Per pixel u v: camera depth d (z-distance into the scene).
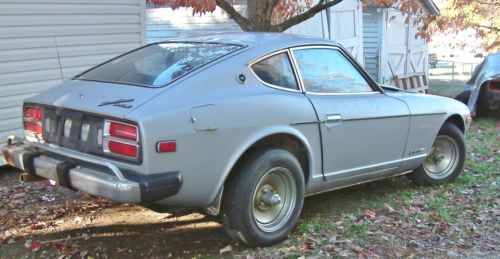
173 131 3.59
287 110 4.25
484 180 6.46
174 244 4.39
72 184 3.79
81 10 6.94
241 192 4.02
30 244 4.31
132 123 3.53
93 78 4.36
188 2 6.82
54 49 6.72
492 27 14.27
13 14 6.25
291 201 4.41
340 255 4.17
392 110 5.15
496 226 4.96
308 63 4.65
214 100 3.86
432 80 21.12
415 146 5.54
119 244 4.37
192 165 3.71
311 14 7.11
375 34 15.40
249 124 3.99
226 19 9.68
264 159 4.11
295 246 4.32
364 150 4.95
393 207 5.37
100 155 3.72
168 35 10.15
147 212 5.10
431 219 5.06
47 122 4.14
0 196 5.52
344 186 4.99
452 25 15.10
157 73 4.09
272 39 4.56
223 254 4.19
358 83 5.06
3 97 6.28
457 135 6.12
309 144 4.46
